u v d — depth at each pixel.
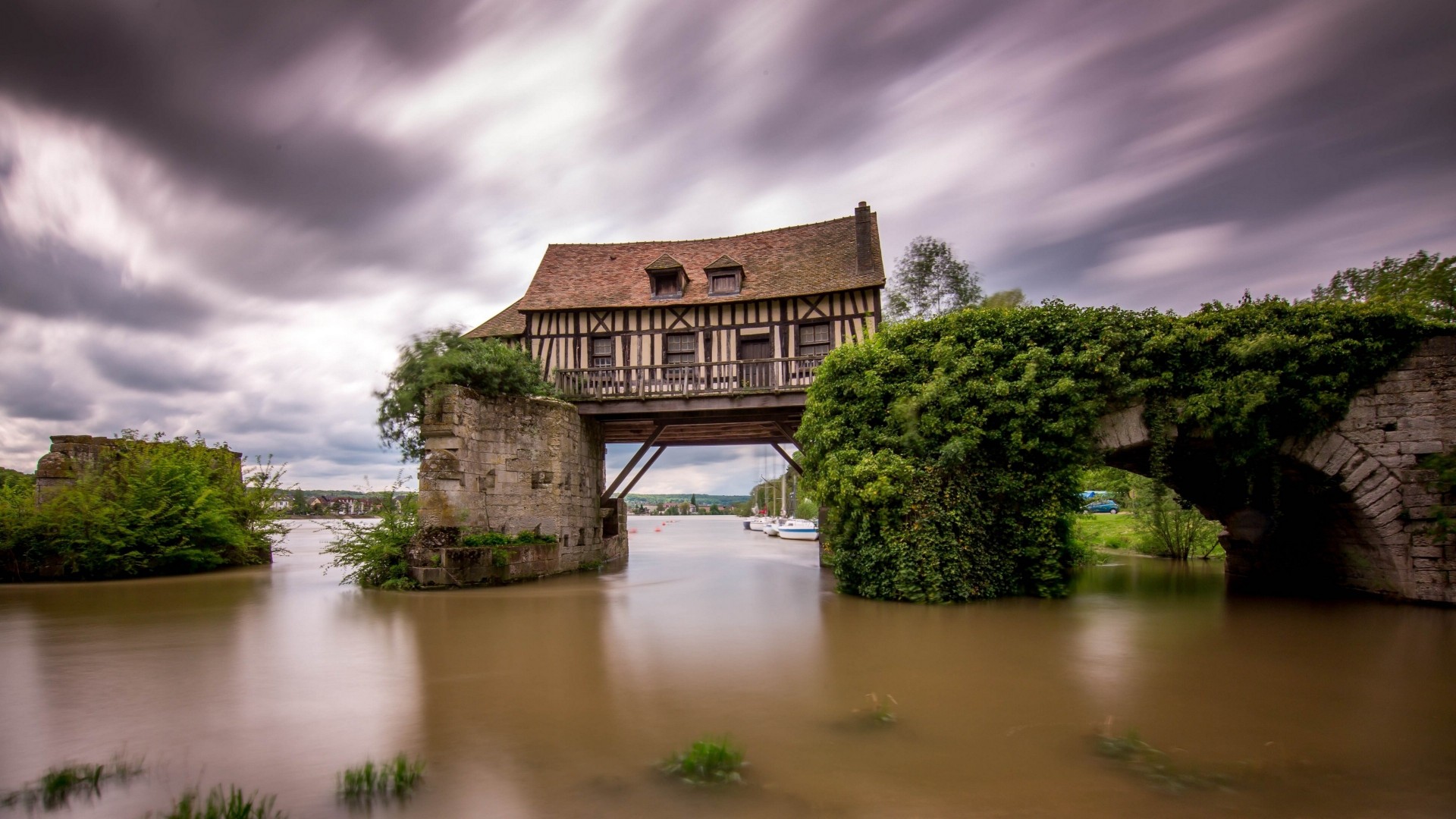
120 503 14.31
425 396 12.55
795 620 8.91
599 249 19.36
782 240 18.44
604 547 17.47
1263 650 7.21
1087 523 24.97
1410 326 9.88
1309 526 12.02
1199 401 10.13
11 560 13.26
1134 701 5.36
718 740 4.41
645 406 14.95
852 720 4.86
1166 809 3.53
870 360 11.46
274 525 18.06
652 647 7.25
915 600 10.45
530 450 13.88
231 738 4.48
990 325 11.09
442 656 6.80
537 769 3.97
